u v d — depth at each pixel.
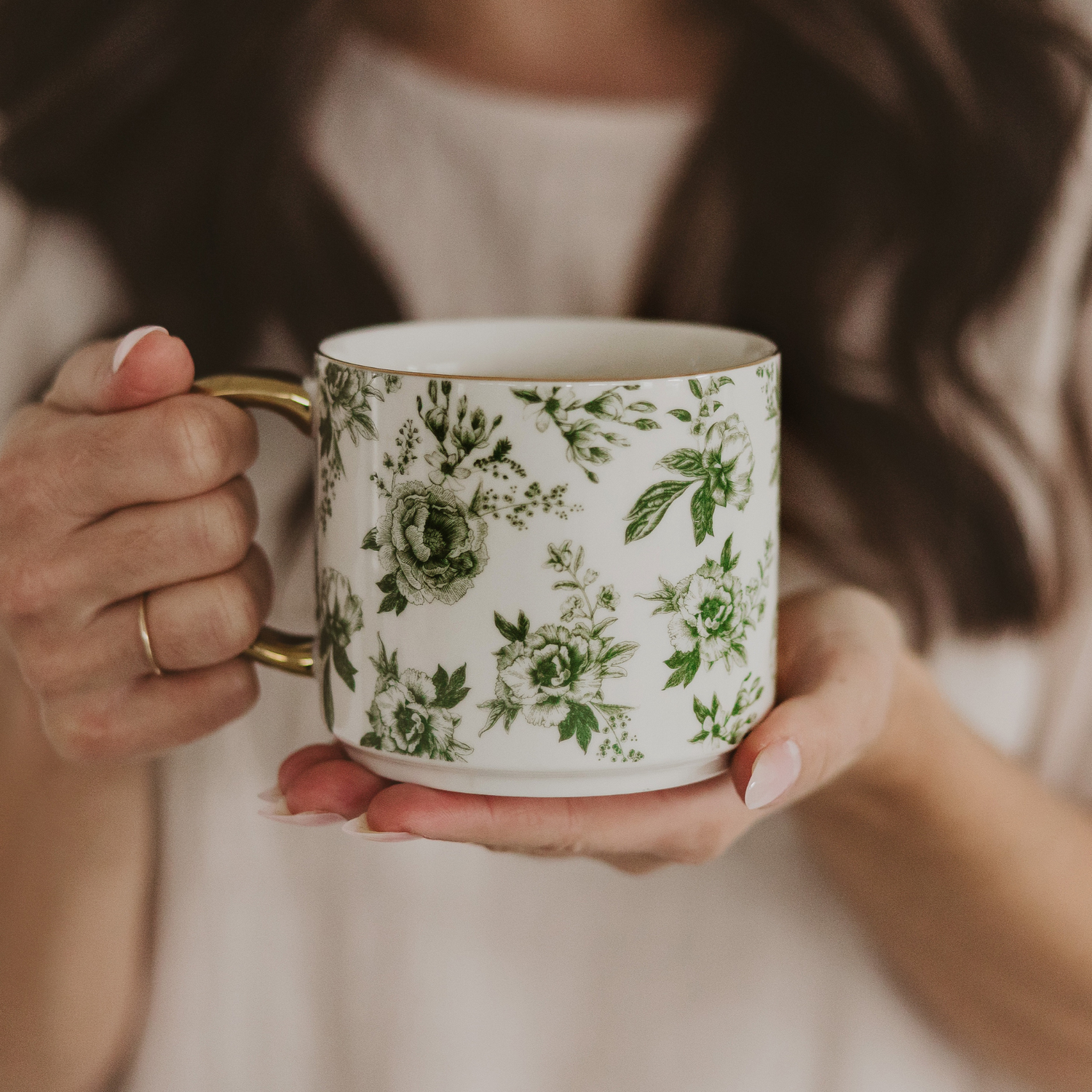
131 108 0.63
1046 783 0.71
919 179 0.64
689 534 0.47
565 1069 0.67
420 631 0.47
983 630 0.67
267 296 0.64
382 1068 0.67
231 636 0.50
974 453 0.65
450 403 0.46
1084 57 0.64
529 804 0.48
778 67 0.63
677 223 0.64
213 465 0.49
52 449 0.49
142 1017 0.67
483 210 0.65
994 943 0.62
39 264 0.65
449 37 0.64
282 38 0.62
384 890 0.66
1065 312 0.67
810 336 0.64
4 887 0.63
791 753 0.48
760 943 0.67
